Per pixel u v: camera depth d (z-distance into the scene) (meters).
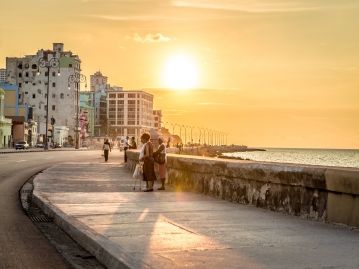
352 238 7.62
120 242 7.31
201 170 15.34
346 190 8.68
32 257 7.22
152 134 35.56
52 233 9.41
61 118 178.38
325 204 9.33
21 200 15.08
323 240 7.45
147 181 16.47
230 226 8.83
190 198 14.05
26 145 96.12
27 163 36.94
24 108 142.62
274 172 10.91
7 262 6.86
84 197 14.21
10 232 9.33
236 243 7.22
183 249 6.80
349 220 8.69
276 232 8.19
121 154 69.50
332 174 9.01
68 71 178.50
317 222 9.30
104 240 7.46
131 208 11.54
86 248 7.79
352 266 5.76
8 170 28.41
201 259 6.17
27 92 178.75
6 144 115.38
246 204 12.26
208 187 14.89
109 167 32.88
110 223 9.21
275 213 10.65
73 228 8.88
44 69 178.12
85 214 10.50
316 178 9.45
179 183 17.70
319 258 6.20
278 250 6.71
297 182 10.09
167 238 7.64
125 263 5.97
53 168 30.12
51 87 178.62
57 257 7.26
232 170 13.02
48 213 11.75
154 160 16.97
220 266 5.80
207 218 9.86
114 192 15.98
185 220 9.59
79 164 36.31
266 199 11.40
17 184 20.25
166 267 5.75
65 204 12.39
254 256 6.34
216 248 6.86
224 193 13.58
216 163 14.18
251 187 12.11
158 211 10.98
